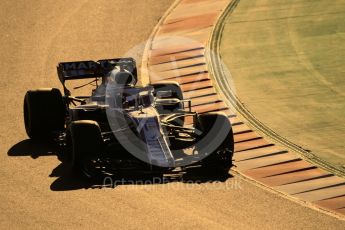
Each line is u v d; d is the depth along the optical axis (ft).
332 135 208.85
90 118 183.93
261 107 229.04
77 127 171.94
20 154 188.75
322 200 170.60
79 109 182.80
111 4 328.08
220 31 295.69
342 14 309.01
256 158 191.72
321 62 265.75
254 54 274.16
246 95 239.09
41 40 290.35
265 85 247.09
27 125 198.08
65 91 201.16
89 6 326.24
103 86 195.93
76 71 200.95
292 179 180.34
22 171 178.29
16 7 326.24
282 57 270.87
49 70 261.03
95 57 273.95
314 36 289.12
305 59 268.82
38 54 276.41
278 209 163.53
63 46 284.20
